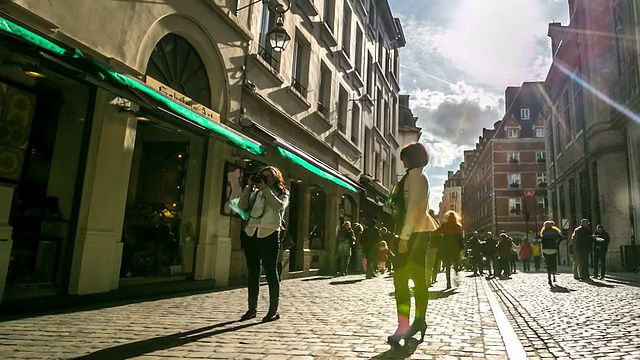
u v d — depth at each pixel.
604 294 8.79
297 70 12.95
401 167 29.89
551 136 31.41
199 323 4.63
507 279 13.93
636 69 16.69
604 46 20.69
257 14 10.32
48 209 5.52
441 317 5.43
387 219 25.23
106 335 3.93
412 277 4.02
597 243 13.58
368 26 20.59
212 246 8.50
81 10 5.63
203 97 8.55
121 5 6.29
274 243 4.98
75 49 4.70
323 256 14.59
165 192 7.84
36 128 5.37
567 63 26.22
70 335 3.89
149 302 6.09
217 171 8.72
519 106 54.00
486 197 56.12
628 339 4.26
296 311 5.70
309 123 13.38
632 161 17.69
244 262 9.62
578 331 4.68
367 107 20.34
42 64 5.18
